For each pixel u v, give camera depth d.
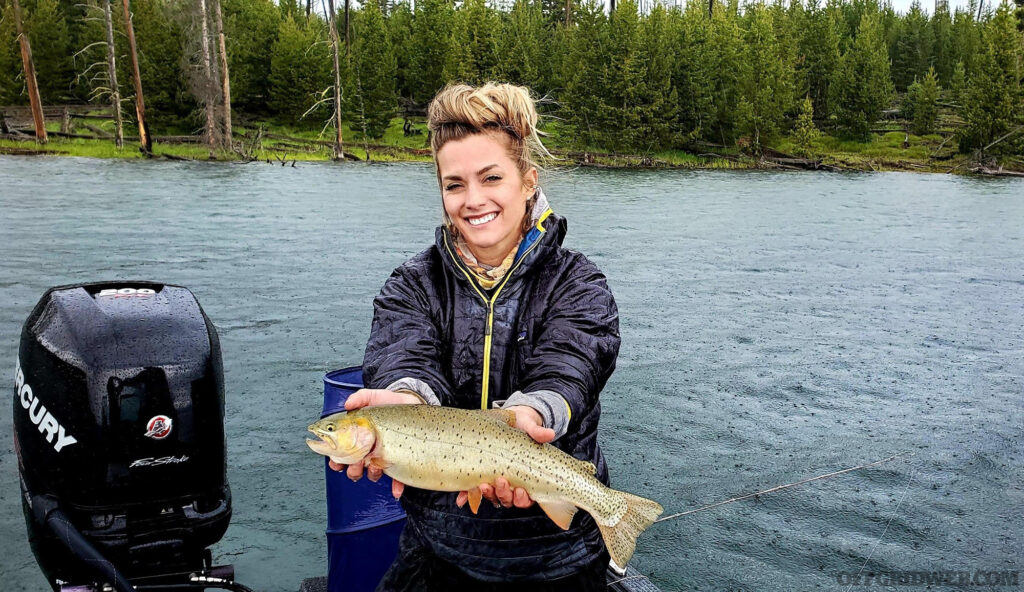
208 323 3.11
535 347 2.31
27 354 2.95
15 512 4.90
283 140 57.47
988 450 6.66
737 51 64.06
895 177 46.09
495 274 2.37
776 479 6.01
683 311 11.59
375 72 61.41
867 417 7.44
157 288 3.26
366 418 2.05
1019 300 13.02
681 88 62.72
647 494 5.71
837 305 12.30
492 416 2.04
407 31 72.50
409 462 2.05
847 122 64.94
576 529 2.29
